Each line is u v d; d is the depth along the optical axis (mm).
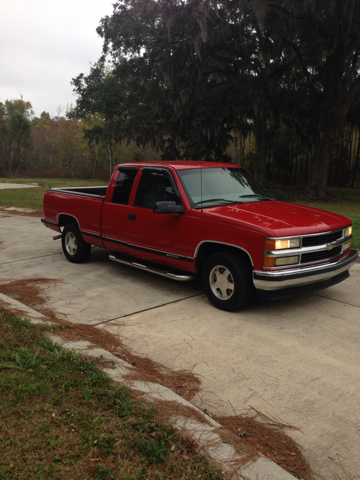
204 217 5238
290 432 2871
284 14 21250
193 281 6613
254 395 3326
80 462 2355
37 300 5555
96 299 5656
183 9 20188
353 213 17672
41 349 3762
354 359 3953
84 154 59438
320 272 4910
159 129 26609
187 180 5754
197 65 22516
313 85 26062
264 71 24750
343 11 20562
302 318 4984
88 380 3229
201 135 23688
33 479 2221
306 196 25172
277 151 40844
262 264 4676
